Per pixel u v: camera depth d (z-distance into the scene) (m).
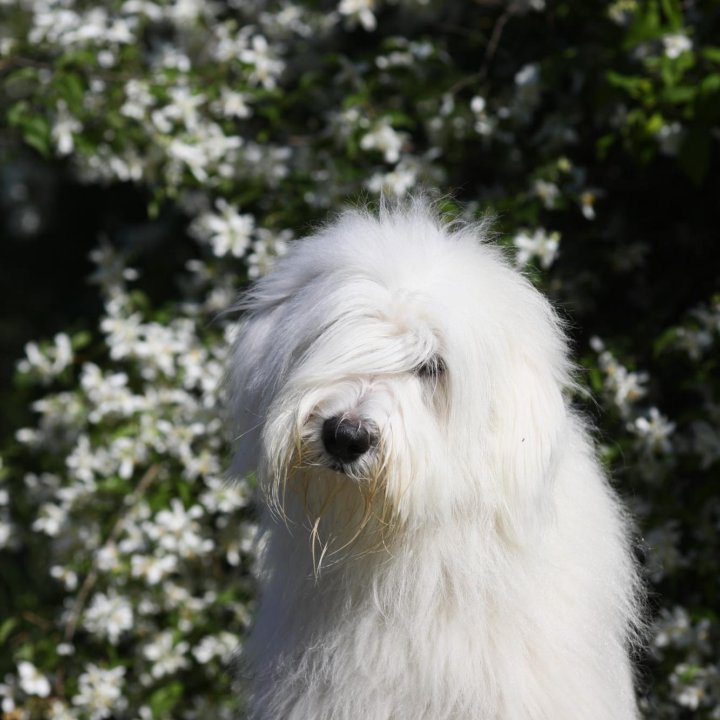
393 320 3.38
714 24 5.24
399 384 3.34
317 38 6.37
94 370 5.47
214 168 5.67
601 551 3.68
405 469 3.27
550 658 3.53
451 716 3.53
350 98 5.40
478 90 5.70
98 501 5.50
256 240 5.95
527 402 3.48
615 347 5.13
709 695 4.89
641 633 4.06
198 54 6.00
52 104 5.46
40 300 9.59
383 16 6.49
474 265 3.54
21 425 8.18
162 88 5.50
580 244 5.51
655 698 5.02
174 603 5.46
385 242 3.58
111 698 5.36
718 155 5.38
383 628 3.56
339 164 5.48
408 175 5.35
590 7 5.45
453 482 3.37
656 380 5.19
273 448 3.38
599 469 3.98
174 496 5.50
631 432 5.00
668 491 5.02
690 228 5.55
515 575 3.52
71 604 5.68
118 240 8.62
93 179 6.16
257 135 5.99
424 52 5.61
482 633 3.51
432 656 3.51
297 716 3.69
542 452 3.47
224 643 5.38
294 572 3.70
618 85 5.02
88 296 8.97
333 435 3.24
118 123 5.50
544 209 5.40
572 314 5.42
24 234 10.18
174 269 7.25
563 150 5.53
